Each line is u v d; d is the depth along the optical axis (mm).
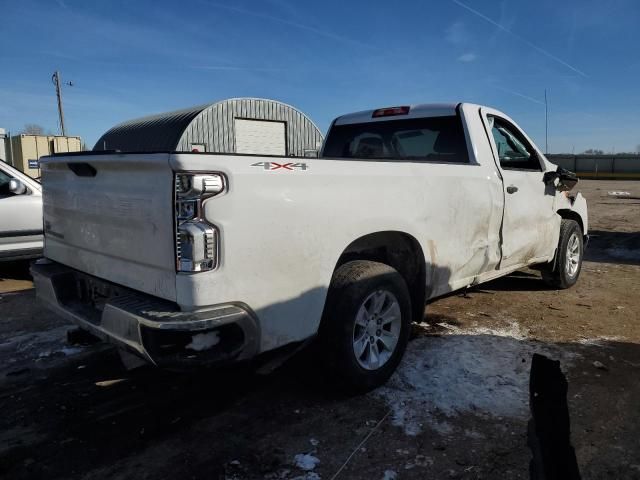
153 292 2770
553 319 5055
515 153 5129
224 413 3314
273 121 26281
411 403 3377
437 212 3912
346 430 3086
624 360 4066
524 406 3330
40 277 3621
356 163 3312
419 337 4508
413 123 4918
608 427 3117
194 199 2516
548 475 2617
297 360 4055
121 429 3152
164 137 24672
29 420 3275
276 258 2814
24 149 26297
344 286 3240
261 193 2721
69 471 2756
